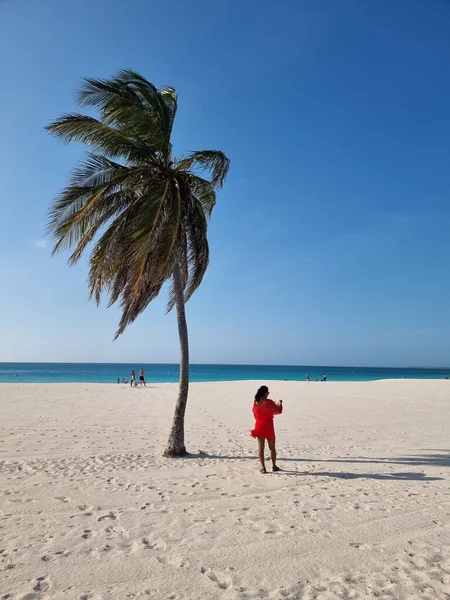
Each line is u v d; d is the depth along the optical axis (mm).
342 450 9992
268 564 3789
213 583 3449
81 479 7062
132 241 8859
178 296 10117
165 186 9273
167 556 3965
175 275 10164
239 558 3912
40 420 14797
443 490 6285
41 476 7293
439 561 3838
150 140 9641
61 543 4297
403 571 3643
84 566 3764
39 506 5602
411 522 4852
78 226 9469
